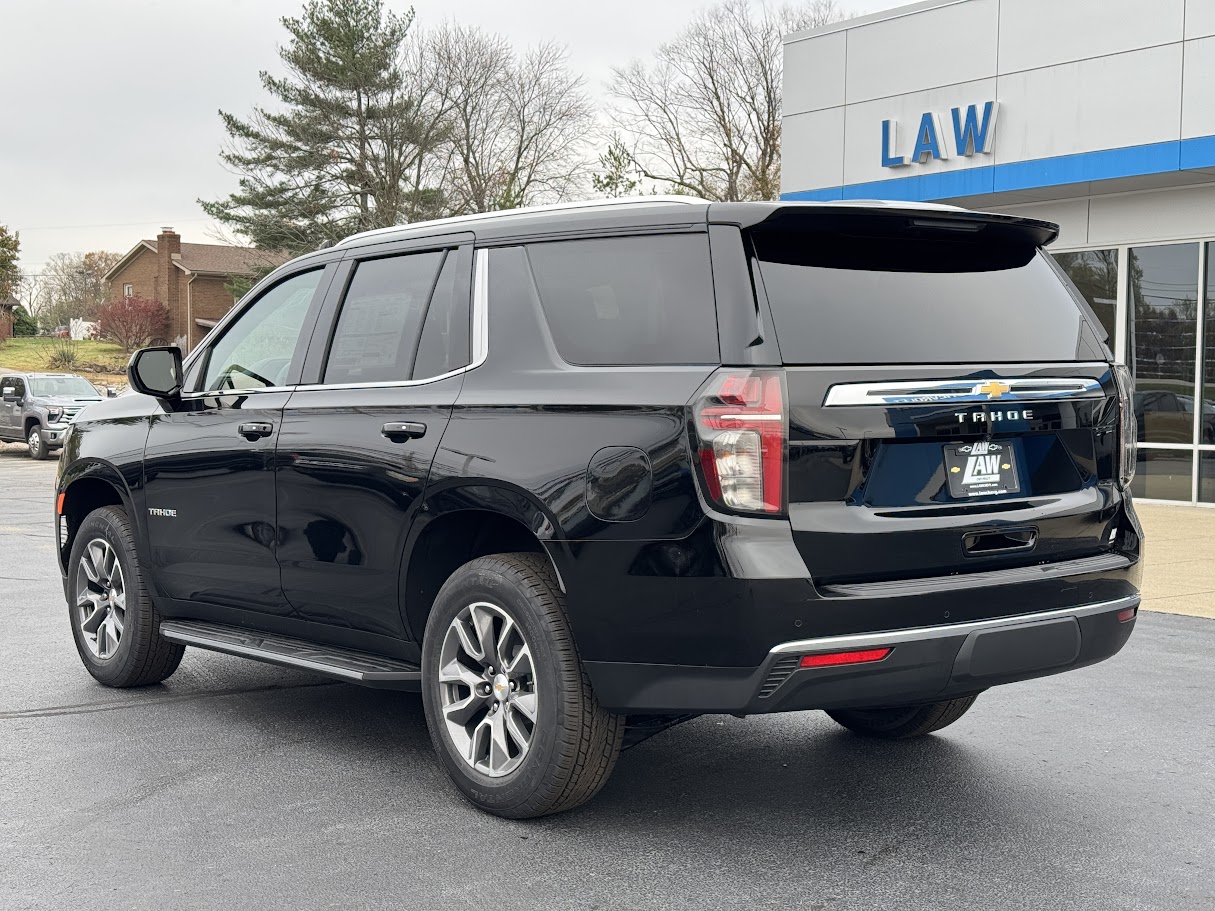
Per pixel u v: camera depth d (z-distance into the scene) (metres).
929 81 15.76
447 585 4.25
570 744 3.91
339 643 4.90
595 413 3.84
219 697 5.90
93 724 5.39
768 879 3.62
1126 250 14.84
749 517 3.52
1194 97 13.38
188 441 5.40
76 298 76.50
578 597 3.81
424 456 4.30
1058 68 14.51
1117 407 4.29
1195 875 3.67
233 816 4.19
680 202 3.97
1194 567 9.79
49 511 14.96
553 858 3.79
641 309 3.91
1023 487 3.99
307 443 4.79
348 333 4.89
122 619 5.97
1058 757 4.89
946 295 4.00
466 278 4.48
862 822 4.13
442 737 4.30
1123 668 6.48
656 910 3.40
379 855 3.82
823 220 3.79
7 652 6.83
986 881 3.61
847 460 3.61
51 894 3.51
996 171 15.09
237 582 5.22
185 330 68.81
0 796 4.40
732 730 5.34
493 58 47.56
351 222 45.91
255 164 45.50
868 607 3.53
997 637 3.71
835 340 3.69
